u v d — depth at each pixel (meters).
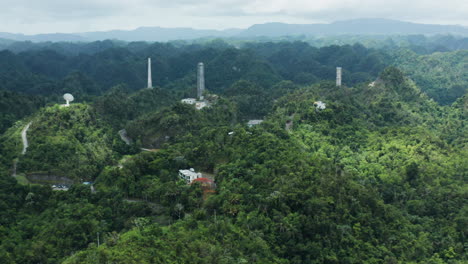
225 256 115.56
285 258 129.75
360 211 156.00
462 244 159.25
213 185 168.88
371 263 137.00
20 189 173.88
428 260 146.12
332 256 132.25
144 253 112.00
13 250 137.62
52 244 138.62
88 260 113.44
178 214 146.50
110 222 153.25
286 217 137.62
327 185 158.62
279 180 155.50
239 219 135.38
